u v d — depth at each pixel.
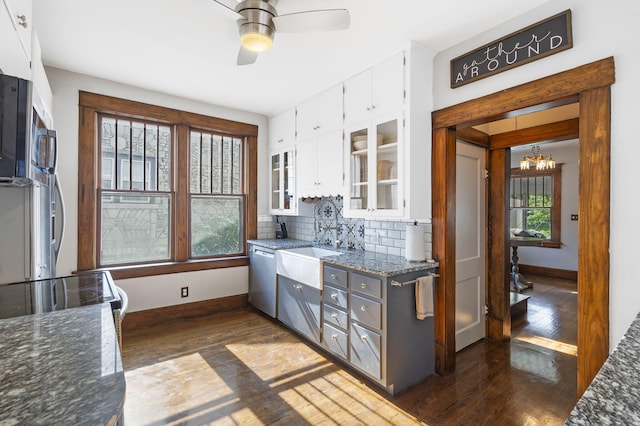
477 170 3.10
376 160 2.70
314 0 1.90
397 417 1.98
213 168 3.99
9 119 1.34
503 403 2.12
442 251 2.49
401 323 2.28
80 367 0.67
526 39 1.98
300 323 3.10
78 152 3.02
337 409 2.05
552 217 6.14
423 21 2.12
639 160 1.57
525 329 3.47
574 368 2.59
